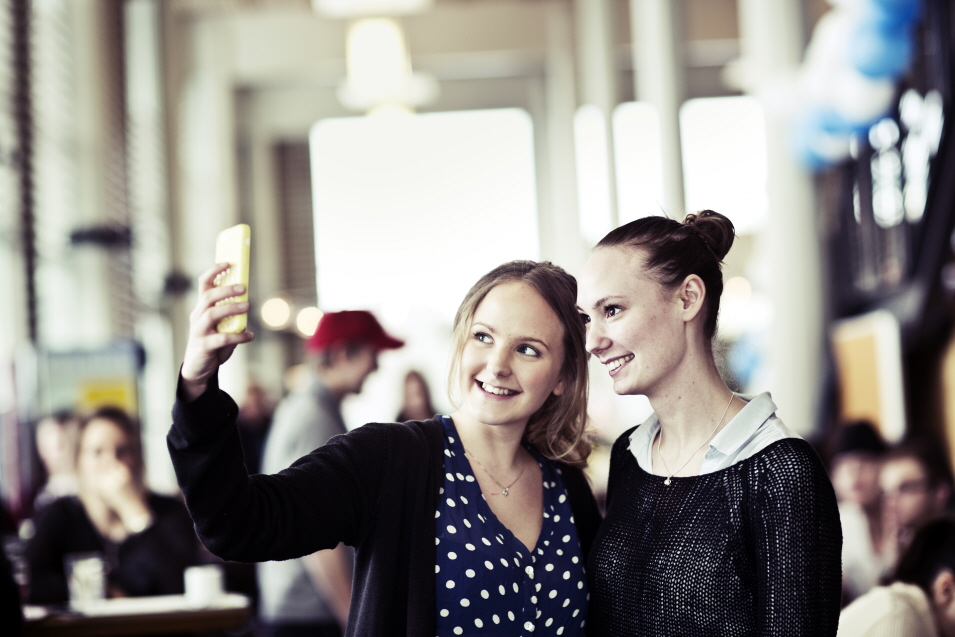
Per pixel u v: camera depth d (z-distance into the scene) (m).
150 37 8.16
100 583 2.93
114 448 3.33
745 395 1.63
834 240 6.76
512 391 1.66
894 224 5.48
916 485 2.90
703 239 1.60
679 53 7.74
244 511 1.34
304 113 12.79
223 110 11.05
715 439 1.52
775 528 1.42
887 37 4.52
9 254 5.04
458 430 1.71
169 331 7.67
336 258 13.39
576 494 1.81
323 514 1.46
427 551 1.55
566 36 11.30
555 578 1.66
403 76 8.30
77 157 6.15
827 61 4.97
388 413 10.90
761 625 1.41
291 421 3.35
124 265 6.53
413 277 13.79
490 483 1.68
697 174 12.38
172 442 1.32
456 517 1.59
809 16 6.45
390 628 1.51
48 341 5.86
